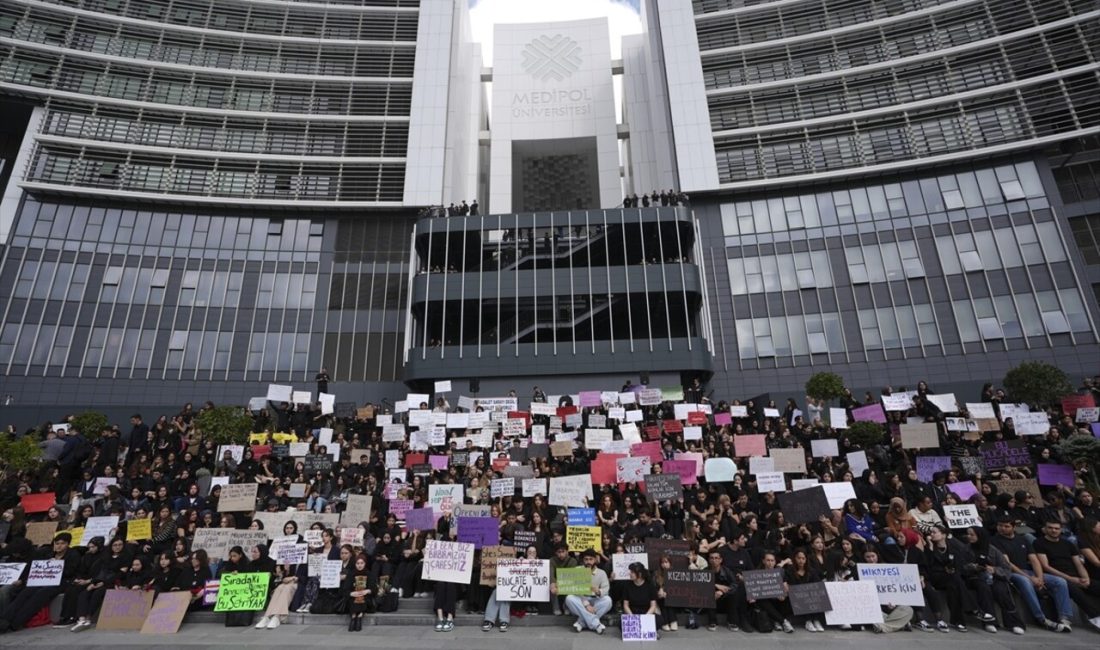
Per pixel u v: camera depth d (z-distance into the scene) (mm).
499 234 31969
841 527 9797
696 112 32219
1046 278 26203
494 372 26703
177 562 9750
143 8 32906
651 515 10805
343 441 16609
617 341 26906
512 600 8820
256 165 31953
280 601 9336
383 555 10031
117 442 15234
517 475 13008
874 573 8430
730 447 13453
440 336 27969
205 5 33906
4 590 9188
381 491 12758
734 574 8914
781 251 29812
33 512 12008
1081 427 13391
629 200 29656
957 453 12977
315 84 33875
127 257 29766
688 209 29266
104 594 9328
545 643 7965
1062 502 9828
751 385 27859
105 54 31281
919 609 8383
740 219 30797
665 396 25453
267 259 31281
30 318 27609
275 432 17734
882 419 14625
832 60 32125
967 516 9500
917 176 29328
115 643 8133
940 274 27562
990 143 28391
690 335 26688
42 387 26781
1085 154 27438
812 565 8703
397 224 32531
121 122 31062
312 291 31031
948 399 14719
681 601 8461
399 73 34781
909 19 31078
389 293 31250
